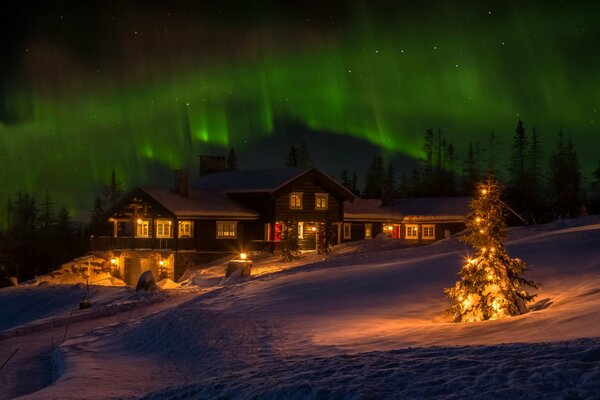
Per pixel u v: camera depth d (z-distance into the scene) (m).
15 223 72.94
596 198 71.25
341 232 53.56
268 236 49.56
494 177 15.38
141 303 27.39
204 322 16.67
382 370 8.02
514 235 33.47
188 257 46.00
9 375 14.87
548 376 6.87
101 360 14.86
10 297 36.38
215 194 51.50
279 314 17.61
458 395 6.69
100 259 49.19
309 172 50.84
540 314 12.36
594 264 18.95
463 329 12.23
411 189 97.50
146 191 47.44
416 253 30.02
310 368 8.92
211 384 8.86
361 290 20.34
